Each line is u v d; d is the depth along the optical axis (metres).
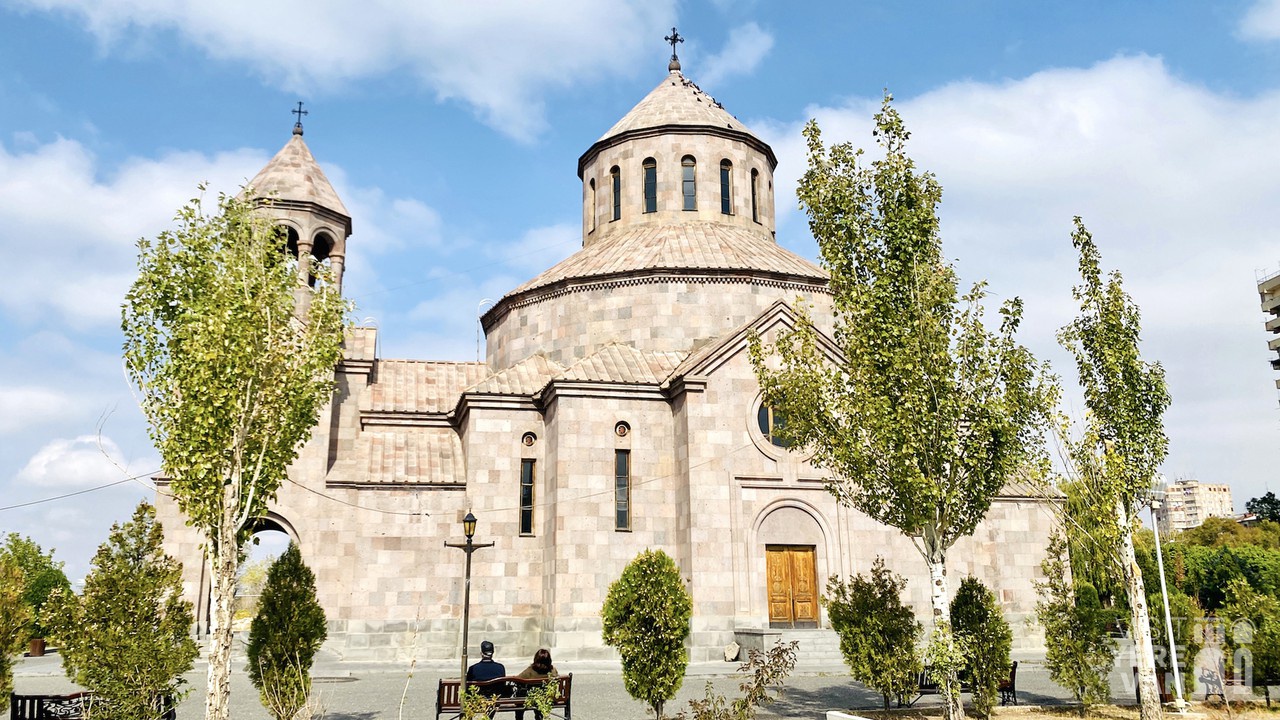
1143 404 17.50
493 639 27.78
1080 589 23.20
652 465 28.22
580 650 26.23
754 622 26.17
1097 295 17.91
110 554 13.95
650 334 31.67
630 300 32.19
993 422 14.93
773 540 27.05
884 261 15.82
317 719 15.98
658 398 28.81
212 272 14.48
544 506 28.81
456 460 30.66
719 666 24.14
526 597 28.30
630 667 15.82
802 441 16.75
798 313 17.17
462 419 30.94
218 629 13.05
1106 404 17.50
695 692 19.64
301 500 28.77
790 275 32.34
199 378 13.33
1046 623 17.89
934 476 15.02
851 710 17.27
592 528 27.30
